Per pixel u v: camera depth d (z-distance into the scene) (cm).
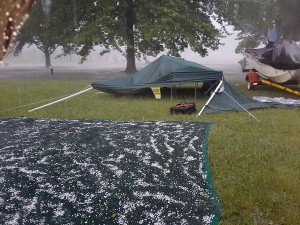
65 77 2584
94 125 707
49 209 327
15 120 767
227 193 369
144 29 2152
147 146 543
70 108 966
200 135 615
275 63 1277
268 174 425
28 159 476
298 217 319
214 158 492
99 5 2242
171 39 2333
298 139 602
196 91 1252
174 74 1093
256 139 601
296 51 1266
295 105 971
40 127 686
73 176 413
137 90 1155
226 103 941
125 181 398
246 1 2542
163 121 758
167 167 446
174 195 360
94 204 338
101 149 525
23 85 1727
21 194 359
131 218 310
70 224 299
